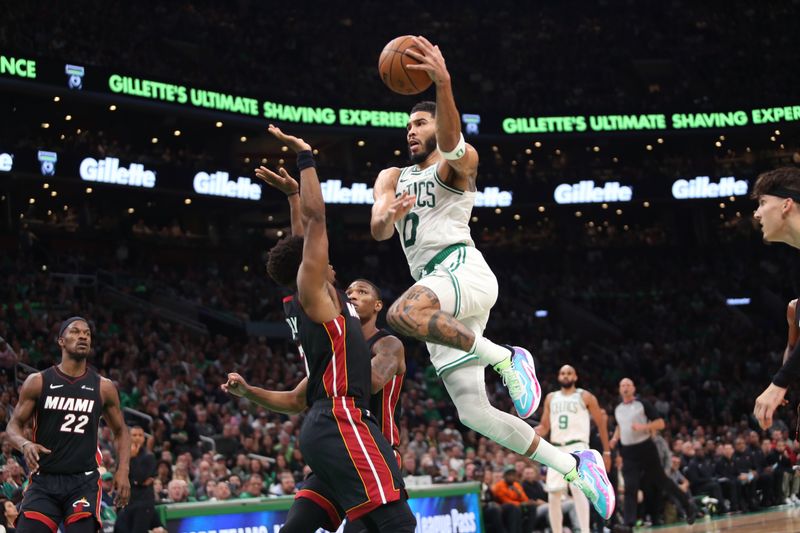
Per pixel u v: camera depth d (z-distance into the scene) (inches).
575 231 1533.0
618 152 1531.7
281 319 1200.2
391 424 209.2
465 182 212.1
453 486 431.8
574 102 1501.0
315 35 1498.5
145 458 386.3
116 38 1254.9
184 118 1216.8
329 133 1277.1
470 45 1567.4
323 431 174.9
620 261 1507.1
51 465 256.2
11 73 996.6
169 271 1234.0
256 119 1195.9
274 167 1393.9
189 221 1343.5
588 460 228.2
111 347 858.1
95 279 1080.8
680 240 1530.5
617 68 1605.6
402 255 1441.9
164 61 1272.1
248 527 363.3
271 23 1483.8
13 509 373.7
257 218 1402.6
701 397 1151.0
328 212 1408.7
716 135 1425.9
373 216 209.2
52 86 1024.9
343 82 1441.9
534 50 1588.3
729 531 432.8
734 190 1402.6
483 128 1354.6
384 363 199.5
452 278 205.9
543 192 1392.7
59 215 1225.4
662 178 1406.3
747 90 1519.4
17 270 1022.4
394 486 174.4
